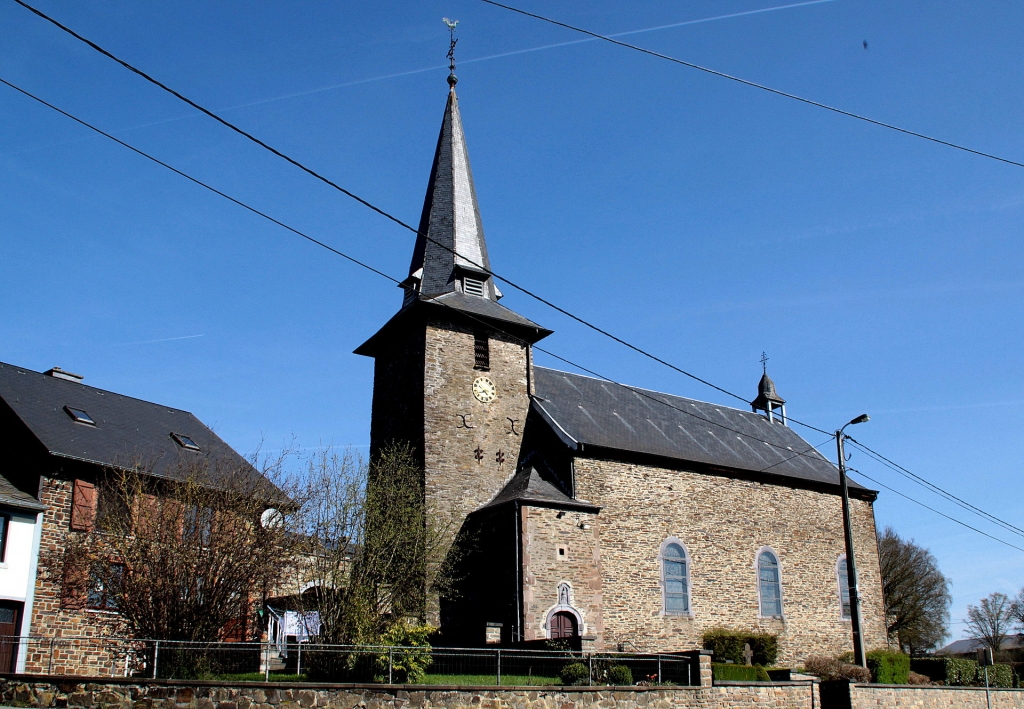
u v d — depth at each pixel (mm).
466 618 28219
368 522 25234
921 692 26016
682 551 30781
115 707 16156
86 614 23906
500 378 32531
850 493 36844
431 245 34750
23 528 23766
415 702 16953
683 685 20906
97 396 29688
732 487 33062
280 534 21484
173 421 31203
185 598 19172
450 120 37531
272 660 24797
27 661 22734
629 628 28594
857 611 25969
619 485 30000
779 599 33031
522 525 27031
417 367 31672
